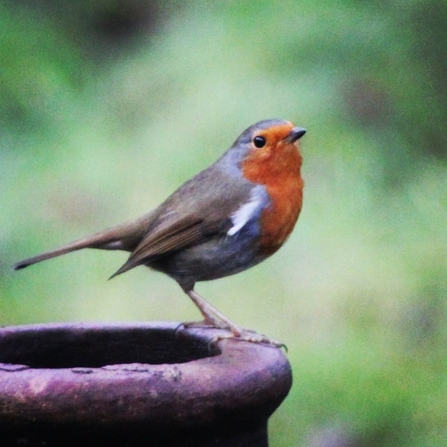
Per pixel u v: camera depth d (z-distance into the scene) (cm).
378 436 989
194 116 1079
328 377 993
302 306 1033
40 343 539
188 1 1205
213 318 765
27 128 1133
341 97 1087
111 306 1091
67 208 1095
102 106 1159
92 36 1366
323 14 1121
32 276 1127
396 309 1032
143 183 1073
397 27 1142
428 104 1118
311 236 1048
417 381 1004
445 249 1048
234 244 762
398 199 1073
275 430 991
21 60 1150
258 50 1102
